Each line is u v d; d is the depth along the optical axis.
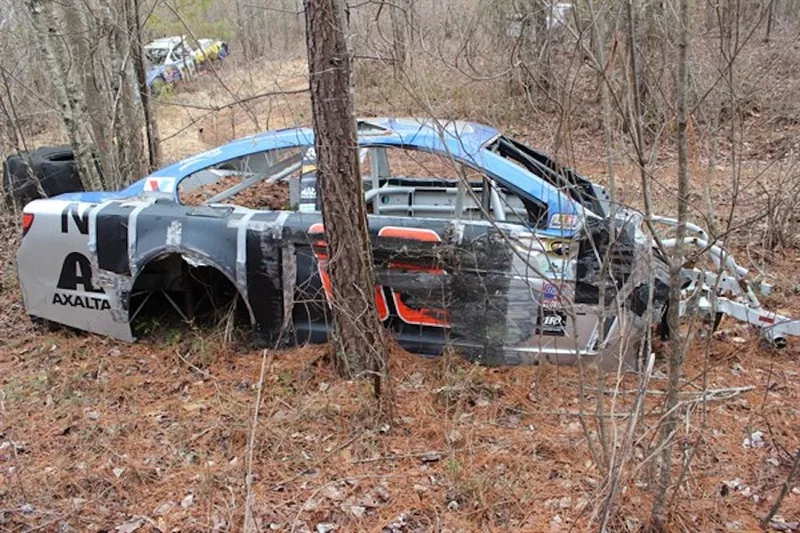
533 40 4.33
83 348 4.52
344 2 3.45
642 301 3.84
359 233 3.67
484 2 5.68
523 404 3.82
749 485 3.20
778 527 2.92
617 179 4.69
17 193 7.50
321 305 4.21
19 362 4.44
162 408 3.90
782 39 7.90
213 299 4.76
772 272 5.71
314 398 3.85
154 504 3.13
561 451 3.45
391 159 5.30
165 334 4.66
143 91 7.67
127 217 4.32
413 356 4.16
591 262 3.82
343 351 3.96
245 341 4.50
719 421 3.70
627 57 2.77
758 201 6.75
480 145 4.11
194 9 8.63
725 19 3.35
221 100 9.30
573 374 4.04
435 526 2.96
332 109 3.47
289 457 3.43
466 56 5.13
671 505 2.89
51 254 4.49
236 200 5.54
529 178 3.98
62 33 6.65
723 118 8.48
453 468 3.22
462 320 4.08
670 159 6.55
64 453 3.50
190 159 4.63
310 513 3.05
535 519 2.99
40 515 3.05
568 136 3.19
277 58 10.17
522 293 3.96
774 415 3.75
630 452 2.78
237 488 3.21
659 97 3.90
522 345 4.05
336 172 3.56
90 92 6.78
